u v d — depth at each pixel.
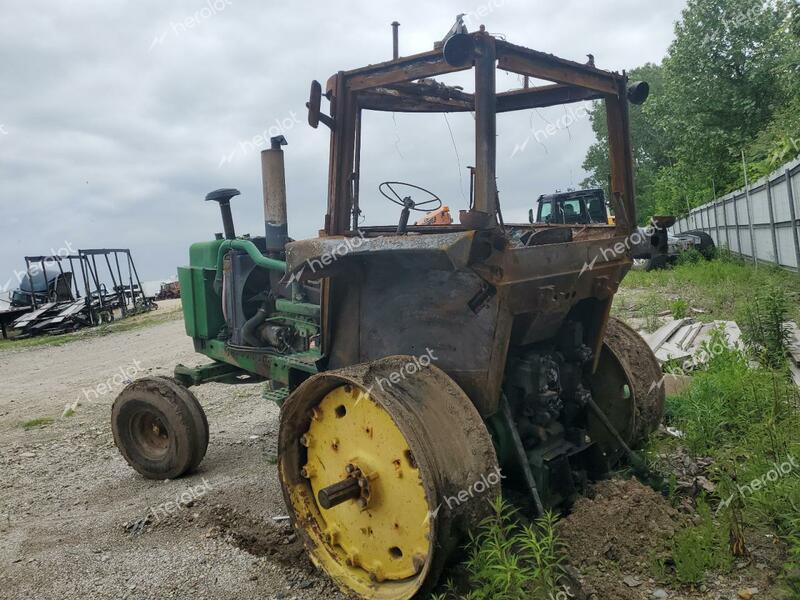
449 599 2.97
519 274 3.05
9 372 12.39
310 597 3.28
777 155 16.72
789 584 2.90
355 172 3.99
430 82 4.14
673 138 23.95
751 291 10.79
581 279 3.46
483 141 2.92
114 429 5.27
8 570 3.78
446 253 2.70
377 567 3.15
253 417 6.82
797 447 3.91
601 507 3.35
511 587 2.75
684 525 3.35
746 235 17.16
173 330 17.12
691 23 20.98
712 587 2.97
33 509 4.75
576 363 3.80
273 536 3.92
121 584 3.54
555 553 3.04
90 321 20.69
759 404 4.71
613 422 4.08
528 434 3.55
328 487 3.04
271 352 4.98
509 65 3.10
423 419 2.84
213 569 3.62
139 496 4.81
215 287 5.42
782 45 19.72
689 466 4.16
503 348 3.13
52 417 7.79
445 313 3.28
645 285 13.99
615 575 3.04
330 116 3.70
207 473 5.15
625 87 3.79
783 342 6.48
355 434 3.18
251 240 5.39
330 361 3.91
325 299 3.82
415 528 2.96
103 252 22.05
